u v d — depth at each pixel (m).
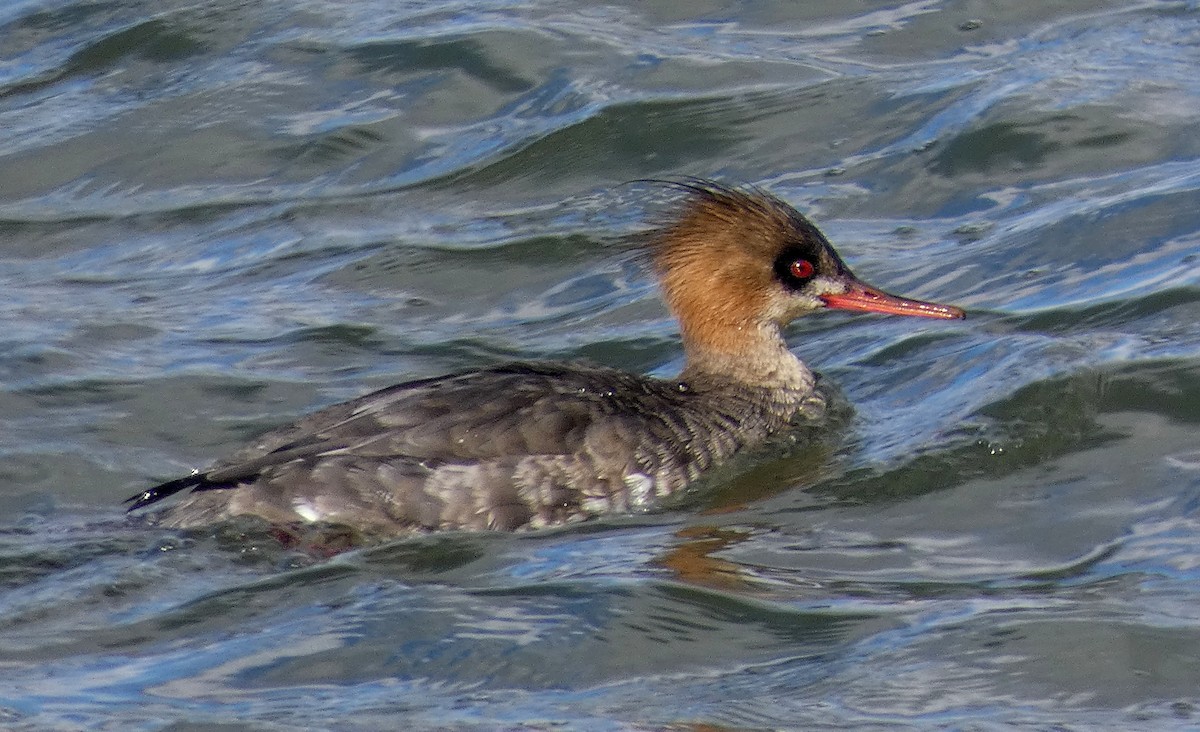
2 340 15.42
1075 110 17.80
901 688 10.07
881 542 11.87
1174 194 16.33
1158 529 11.61
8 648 10.78
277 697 10.14
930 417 13.60
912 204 17.05
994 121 17.83
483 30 20.02
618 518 12.60
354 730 9.73
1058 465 12.67
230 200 18.08
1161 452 12.62
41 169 18.73
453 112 18.97
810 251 14.20
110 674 10.47
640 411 13.19
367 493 12.23
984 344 14.61
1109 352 13.94
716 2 20.67
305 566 11.77
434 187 18.05
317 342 15.48
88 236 17.75
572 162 18.16
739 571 11.51
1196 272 15.00
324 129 18.86
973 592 11.05
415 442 12.41
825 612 10.91
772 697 10.02
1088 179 16.95
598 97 18.78
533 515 12.46
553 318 15.87
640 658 10.51
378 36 20.20
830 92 18.67
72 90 19.98
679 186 14.88
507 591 11.32
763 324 14.21
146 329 15.73
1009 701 9.87
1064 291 15.26
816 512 12.44
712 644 10.63
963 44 19.39
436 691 10.20
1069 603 10.78
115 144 18.98
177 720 9.87
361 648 10.66
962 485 12.57
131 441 13.79
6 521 12.51
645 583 11.32
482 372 13.23
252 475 12.16
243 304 16.25
